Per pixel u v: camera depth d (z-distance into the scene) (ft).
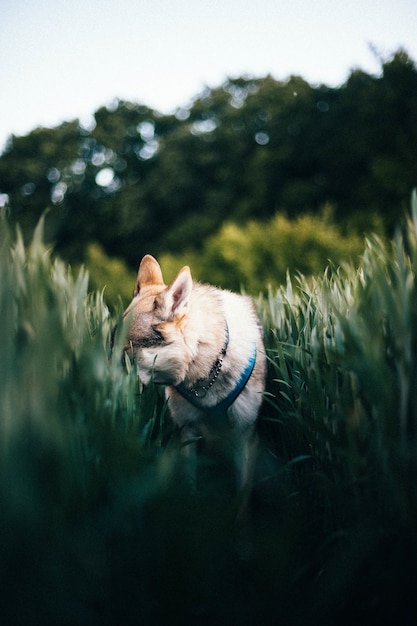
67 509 4.41
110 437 5.19
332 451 6.65
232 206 86.48
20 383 4.37
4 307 4.48
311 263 33.09
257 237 35.45
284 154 81.35
